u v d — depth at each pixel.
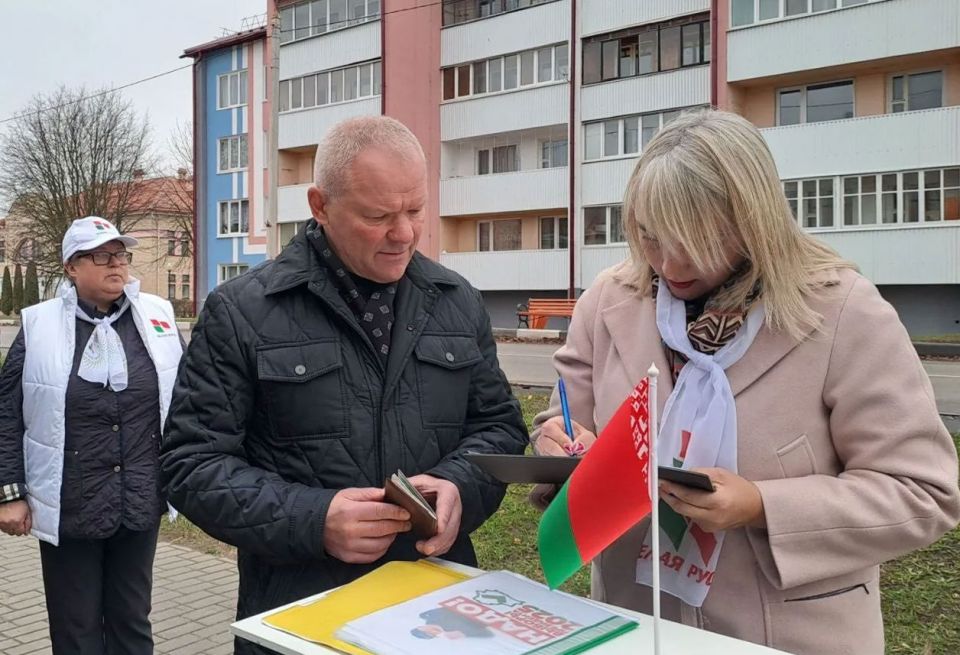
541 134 24.95
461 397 2.00
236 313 1.83
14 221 35.78
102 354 3.10
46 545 3.05
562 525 1.36
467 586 1.53
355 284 1.92
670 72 21.77
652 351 1.71
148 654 3.20
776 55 19.88
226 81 30.44
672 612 1.68
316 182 1.81
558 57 24.06
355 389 1.85
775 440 1.55
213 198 31.27
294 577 1.80
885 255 18.70
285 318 1.84
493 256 24.92
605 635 1.30
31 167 34.25
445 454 1.97
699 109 1.64
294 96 28.36
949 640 3.29
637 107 22.33
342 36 26.84
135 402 3.10
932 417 1.47
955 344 15.55
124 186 35.91
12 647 3.90
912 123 18.31
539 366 13.80
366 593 1.51
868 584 1.59
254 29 29.02
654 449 1.16
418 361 1.93
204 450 1.78
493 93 25.22
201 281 31.86
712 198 1.47
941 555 4.11
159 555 5.20
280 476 1.83
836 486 1.48
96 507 2.99
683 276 1.58
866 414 1.49
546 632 1.31
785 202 1.55
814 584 1.54
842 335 1.52
